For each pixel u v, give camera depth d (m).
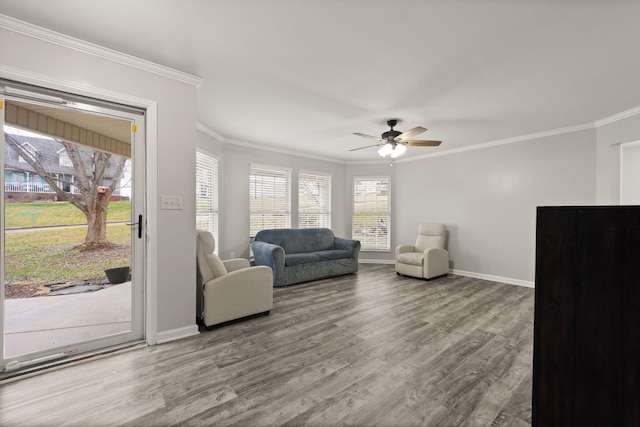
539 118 3.61
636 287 0.90
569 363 1.01
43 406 1.57
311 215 6.01
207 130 4.12
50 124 2.04
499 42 2.01
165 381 1.81
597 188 3.73
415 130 3.10
